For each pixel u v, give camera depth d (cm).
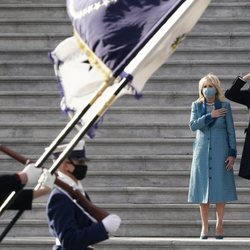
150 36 2500
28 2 5731
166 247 4094
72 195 2738
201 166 4303
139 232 4441
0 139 4850
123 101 5059
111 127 4916
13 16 5594
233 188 4297
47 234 4403
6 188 2511
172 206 4512
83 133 2495
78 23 2619
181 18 2469
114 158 4747
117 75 2522
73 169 2805
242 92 4325
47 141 4850
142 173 4681
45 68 5281
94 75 2664
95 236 2706
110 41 2564
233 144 4306
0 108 5025
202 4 2480
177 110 4984
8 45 5428
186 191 4594
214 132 4306
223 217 4500
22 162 2628
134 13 2567
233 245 4056
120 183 4675
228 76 5134
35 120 5025
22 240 4141
